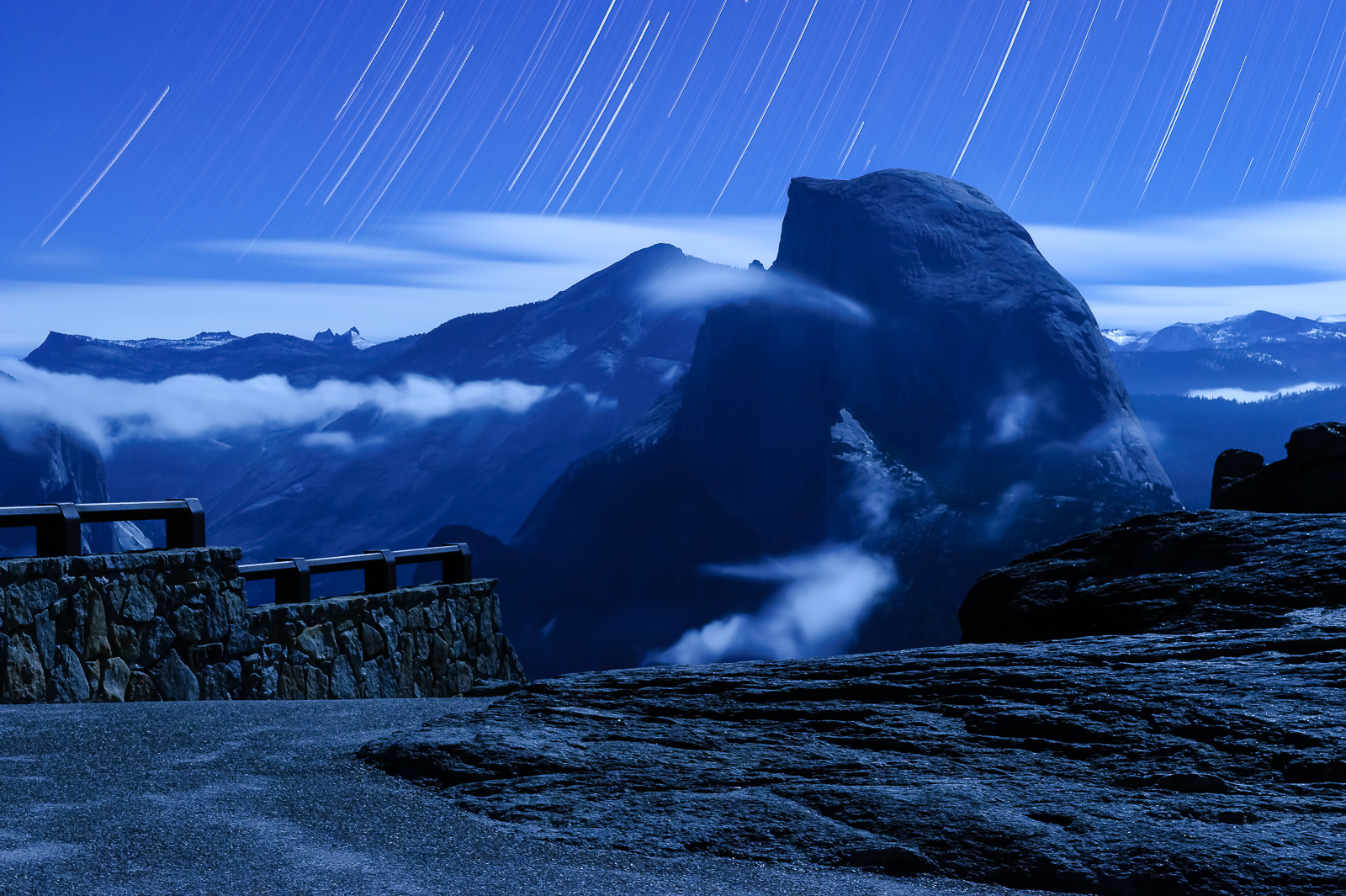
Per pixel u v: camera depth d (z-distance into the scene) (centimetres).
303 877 286
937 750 402
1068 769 370
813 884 287
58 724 510
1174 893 271
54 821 339
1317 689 418
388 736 463
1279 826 302
